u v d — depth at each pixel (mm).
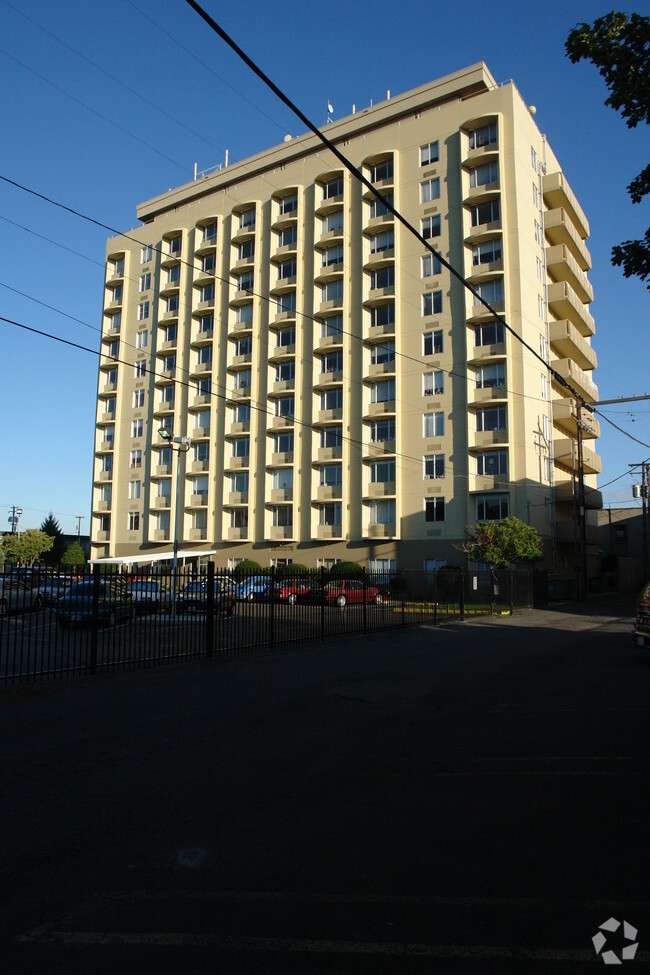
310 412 45312
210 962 3236
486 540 32031
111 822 5133
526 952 3316
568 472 46719
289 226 47906
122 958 3273
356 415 43375
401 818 5191
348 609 20078
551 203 44656
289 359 46844
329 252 46219
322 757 6984
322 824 5070
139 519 53562
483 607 30250
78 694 10586
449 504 39531
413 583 27172
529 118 42000
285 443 46625
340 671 13094
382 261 42719
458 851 4543
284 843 4695
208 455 50250
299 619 18297
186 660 14383
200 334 51625
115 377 57125
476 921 3609
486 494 38688
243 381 49250
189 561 46219
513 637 19922
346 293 44625
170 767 6625
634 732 8039
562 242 44875
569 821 5125
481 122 40469
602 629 22672
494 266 39250
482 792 5828
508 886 4020
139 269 56594
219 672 12945
